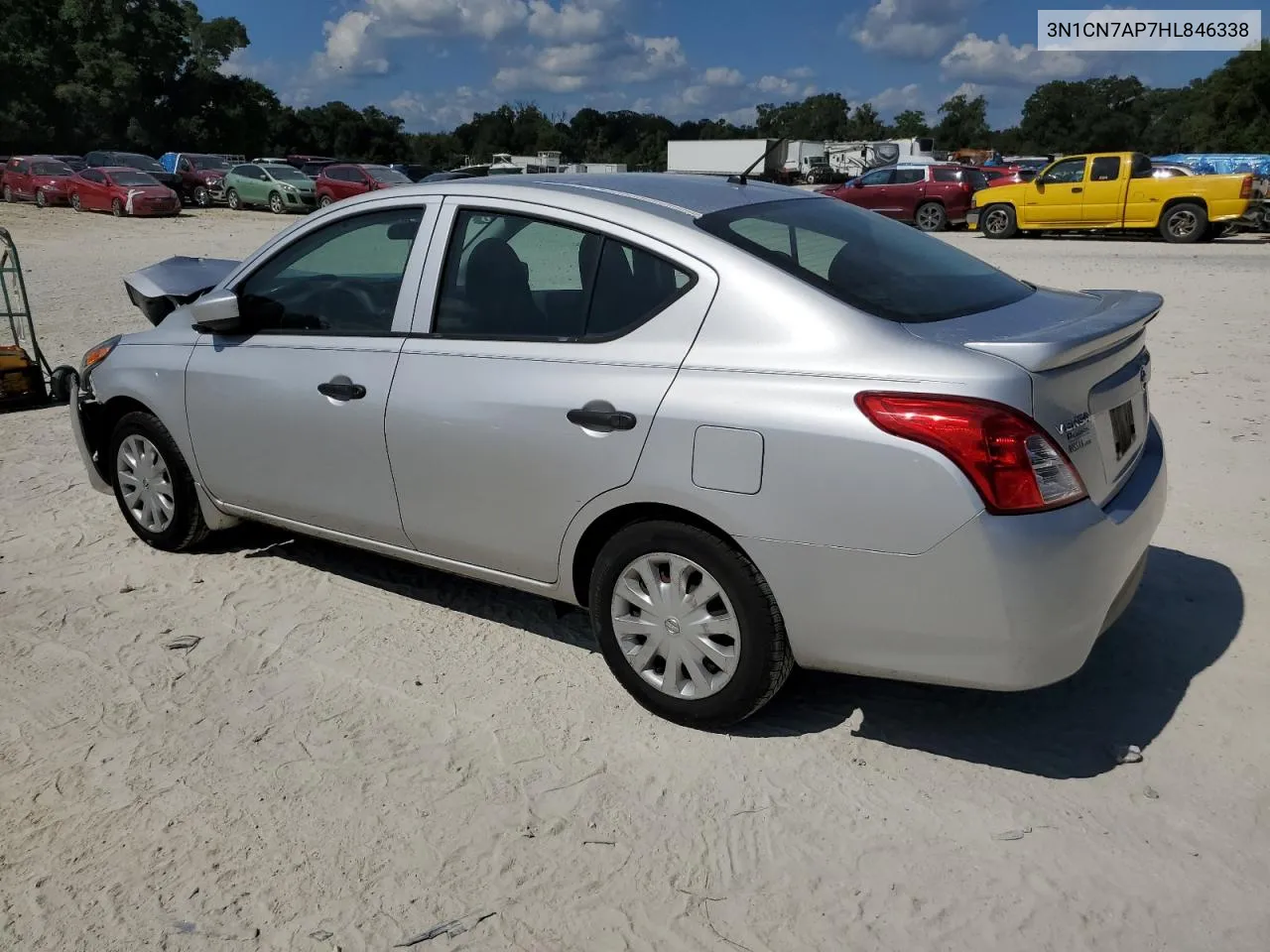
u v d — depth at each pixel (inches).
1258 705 137.5
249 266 175.5
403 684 149.3
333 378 158.4
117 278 651.5
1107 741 131.2
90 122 2522.1
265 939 102.8
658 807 121.2
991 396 110.5
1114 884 107.1
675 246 131.6
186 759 132.0
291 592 180.4
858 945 100.6
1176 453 243.8
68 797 124.5
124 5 2546.8
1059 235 938.1
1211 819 116.3
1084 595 115.0
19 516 219.1
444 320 150.3
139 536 202.1
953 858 111.6
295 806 122.4
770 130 4397.1
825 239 140.5
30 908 107.0
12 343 418.9
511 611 172.1
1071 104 4704.7
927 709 140.0
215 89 2817.4
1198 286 541.6
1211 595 169.0
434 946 101.7
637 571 135.0
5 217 1136.2
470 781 126.6
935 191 992.2
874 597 117.0
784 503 118.8
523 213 144.6
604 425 130.6
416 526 154.6
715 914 104.9
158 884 110.3
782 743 133.0
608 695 145.3
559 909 106.1
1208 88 2659.9
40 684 150.2
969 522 110.5
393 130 3932.1
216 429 176.7
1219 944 99.2
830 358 118.7
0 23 2341.3
